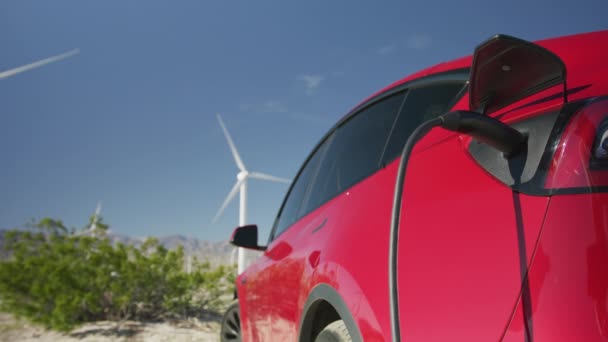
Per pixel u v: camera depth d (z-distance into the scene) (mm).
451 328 939
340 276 1445
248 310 2887
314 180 2482
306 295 1739
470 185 1058
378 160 1715
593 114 864
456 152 1187
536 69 929
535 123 966
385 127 1836
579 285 771
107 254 9758
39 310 8867
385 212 1367
